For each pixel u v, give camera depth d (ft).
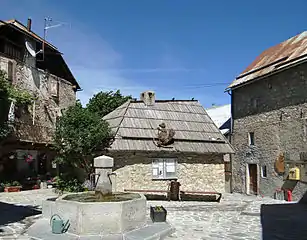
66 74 83.10
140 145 55.06
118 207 27.22
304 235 29.50
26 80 64.90
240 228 32.45
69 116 56.13
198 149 58.13
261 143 60.80
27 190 60.49
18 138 58.80
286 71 55.01
